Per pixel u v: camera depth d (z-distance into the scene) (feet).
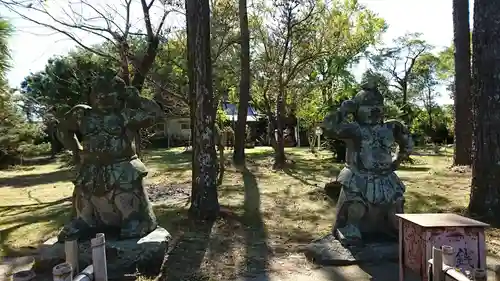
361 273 15.70
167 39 48.03
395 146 19.24
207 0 24.07
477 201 23.49
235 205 28.76
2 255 19.19
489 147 22.86
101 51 42.50
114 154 17.39
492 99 22.65
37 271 16.35
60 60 58.85
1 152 66.39
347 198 17.95
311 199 30.76
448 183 36.47
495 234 20.38
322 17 55.06
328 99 66.28
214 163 24.80
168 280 15.60
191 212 24.61
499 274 9.27
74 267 11.28
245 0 50.34
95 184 17.13
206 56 24.17
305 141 109.40
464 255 10.93
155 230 17.80
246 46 52.44
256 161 61.16
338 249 17.11
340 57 65.72
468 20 44.16
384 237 17.95
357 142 18.30
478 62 23.08
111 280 15.43
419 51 123.44
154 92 58.54
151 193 34.68
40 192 39.14
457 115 46.29
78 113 17.74
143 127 18.15
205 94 24.25
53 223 25.11
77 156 18.38
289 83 56.54
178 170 51.83
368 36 62.23
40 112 70.18
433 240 10.90
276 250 18.99
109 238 16.94
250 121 118.73
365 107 18.29
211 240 20.61
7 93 35.29
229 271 16.42
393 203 17.53
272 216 25.63
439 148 84.74
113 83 17.61
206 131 24.40
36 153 77.30
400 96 116.67
